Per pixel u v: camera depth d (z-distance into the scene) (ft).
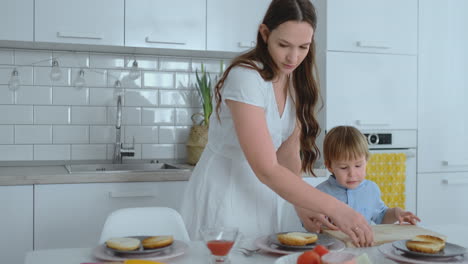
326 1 9.45
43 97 9.50
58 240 7.77
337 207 4.17
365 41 9.62
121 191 8.03
